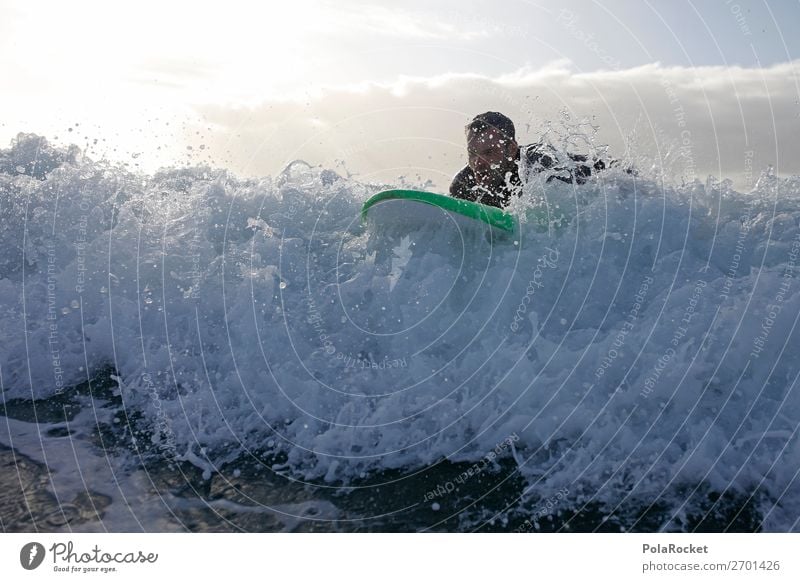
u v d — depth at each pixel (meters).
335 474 2.40
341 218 3.78
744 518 2.05
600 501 2.17
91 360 3.29
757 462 2.21
